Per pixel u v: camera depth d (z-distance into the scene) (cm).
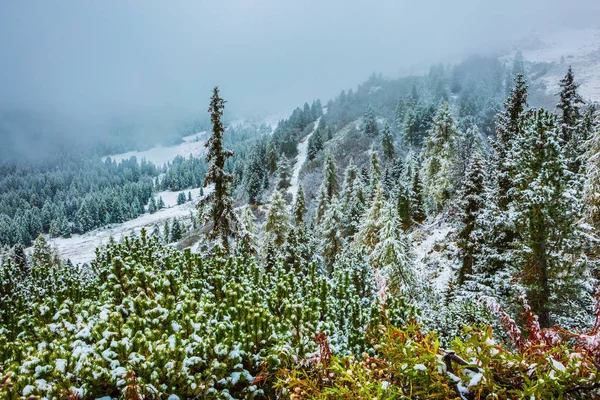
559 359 187
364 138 9600
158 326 370
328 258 3148
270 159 9775
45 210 15275
